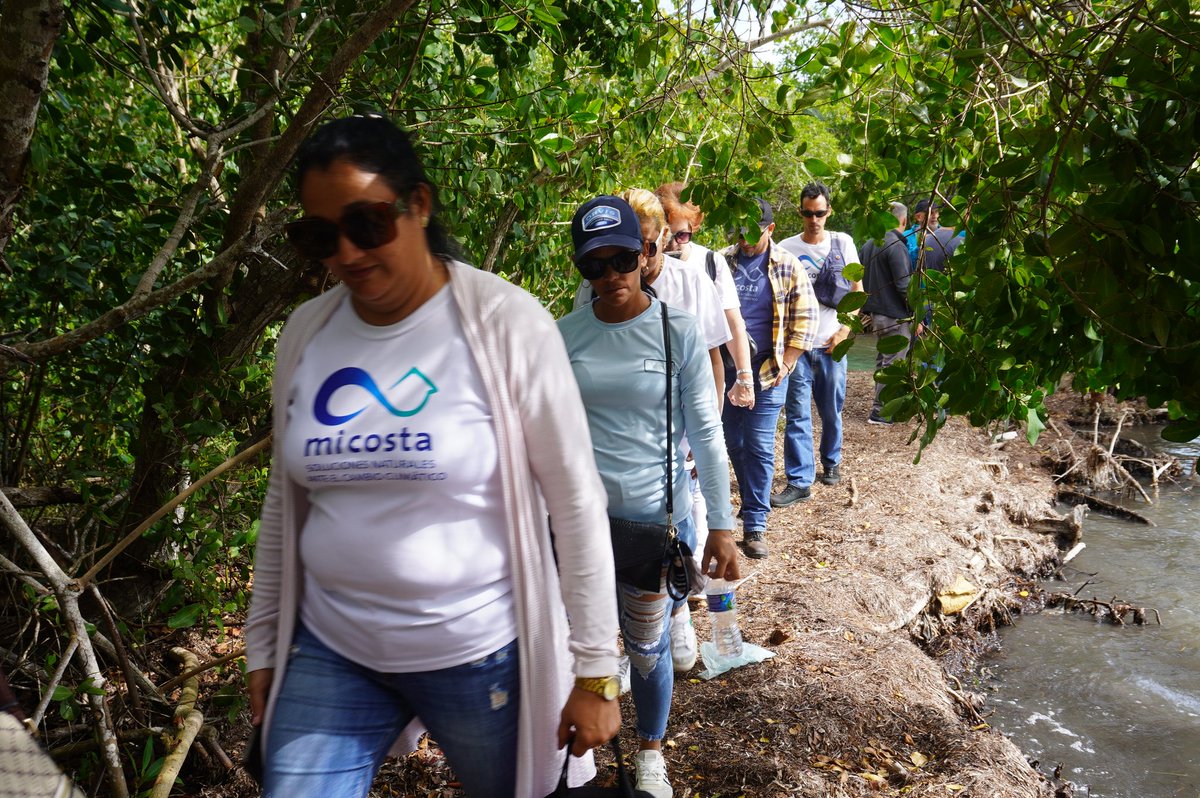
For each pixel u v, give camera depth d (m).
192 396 3.93
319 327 1.84
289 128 3.47
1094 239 2.42
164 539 3.86
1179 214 2.32
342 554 1.75
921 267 2.91
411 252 1.73
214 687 3.81
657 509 2.80
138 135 5.78
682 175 4.90
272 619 1.93
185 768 3.40
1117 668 4.99
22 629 3.34
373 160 1.66
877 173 3.23
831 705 3.74
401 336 1.76
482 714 1.82
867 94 3.35
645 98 5.16
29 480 4.59
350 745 1.80
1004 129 3.00
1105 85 2.47
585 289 3.40
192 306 3.83
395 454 1.71
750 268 5.23
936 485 6.93
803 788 3.26
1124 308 2.38
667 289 3.80
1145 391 2.66
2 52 2.73
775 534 5.85
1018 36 2.64
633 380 2.75
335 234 1.66
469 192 4.34
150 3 3.83
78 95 4.70
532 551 1.80
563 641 1.87
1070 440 8.44
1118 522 7.14
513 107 4.21
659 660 2.95
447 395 1.73
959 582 5.50
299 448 1.76
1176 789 3.96
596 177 5.26
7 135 2.81
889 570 5.35
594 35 4.84
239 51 4.27
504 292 1.79
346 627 1.80
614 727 1.83
